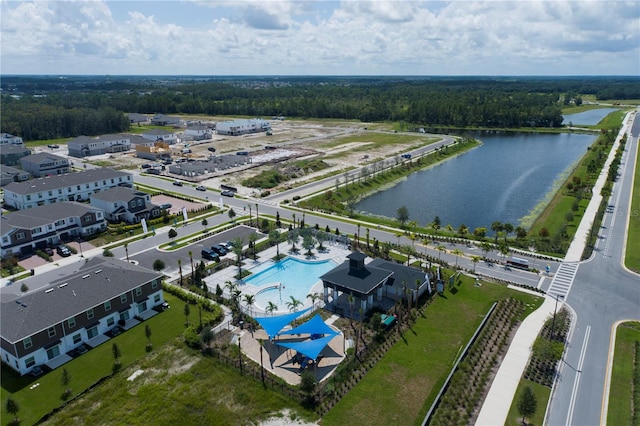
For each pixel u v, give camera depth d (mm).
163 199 119188
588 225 98188
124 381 49594
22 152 157625
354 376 50469
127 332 59125
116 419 44219
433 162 170750
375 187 136875
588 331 58844
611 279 73438
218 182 136875
